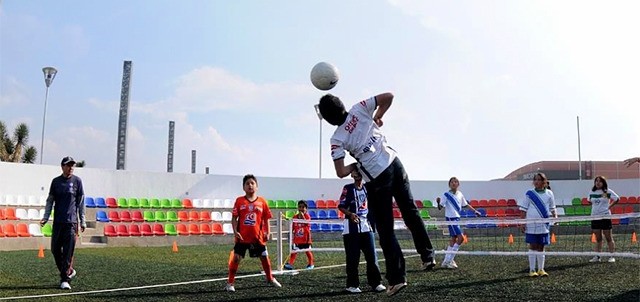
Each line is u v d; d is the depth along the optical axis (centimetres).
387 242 451
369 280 793
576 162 3634
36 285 875
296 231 1125
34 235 1864
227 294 769
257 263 1279
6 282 915
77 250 1748
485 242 2059
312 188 2744
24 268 1148
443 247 1795
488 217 2795
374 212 448
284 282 905
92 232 2105
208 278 967
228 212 2539
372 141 430
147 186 2386
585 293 723
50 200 865
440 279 900
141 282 914
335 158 431
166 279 956
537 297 700
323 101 435
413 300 696
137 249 1814
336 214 2667
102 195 2267
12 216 1933
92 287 850
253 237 819
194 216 2406
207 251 1712
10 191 2005
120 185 2320
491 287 798
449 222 1044
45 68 2364
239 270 1113
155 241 2086
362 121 431
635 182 2881
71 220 862
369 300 703
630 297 680
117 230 2045
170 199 2436
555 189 2983
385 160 432
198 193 2508
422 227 440
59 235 855
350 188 795
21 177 2041
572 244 1800
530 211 939
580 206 2773
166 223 2317
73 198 872
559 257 1280
